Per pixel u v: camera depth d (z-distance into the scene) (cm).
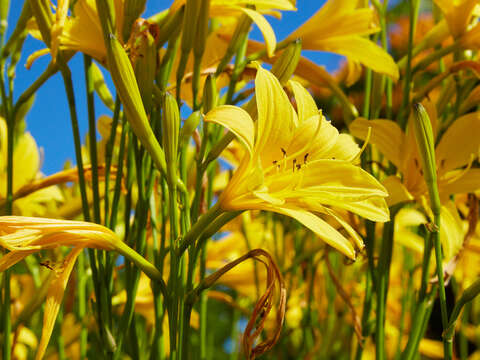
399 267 85
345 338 84
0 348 63
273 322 78
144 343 74
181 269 52
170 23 56
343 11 62
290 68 54
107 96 64
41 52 59
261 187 49
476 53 69
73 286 65
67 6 53
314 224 49
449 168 61
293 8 59
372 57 62
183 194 53
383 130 60
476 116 60
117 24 57
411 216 75
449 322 52
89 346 72
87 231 50
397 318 83
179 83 57
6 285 59
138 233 58
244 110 51
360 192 51
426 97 62
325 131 54
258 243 82
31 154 77
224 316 126
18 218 49
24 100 62
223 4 58
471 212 62
